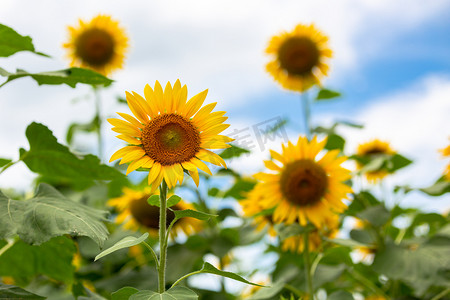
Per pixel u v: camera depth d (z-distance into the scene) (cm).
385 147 236
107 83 172
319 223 187
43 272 179
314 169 187
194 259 204
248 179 216
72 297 189
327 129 223
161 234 142
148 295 127
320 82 238
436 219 207
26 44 172
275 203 189
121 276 200
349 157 219
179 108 149
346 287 212
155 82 148
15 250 176
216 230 215
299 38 236
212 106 150
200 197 215
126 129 143
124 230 206
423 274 187
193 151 145
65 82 171
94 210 170
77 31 230
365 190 212
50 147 174
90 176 179
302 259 213
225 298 202
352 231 195
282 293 196
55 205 158
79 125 233
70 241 176
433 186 199
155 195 147
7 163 178
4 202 155
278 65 239
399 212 211
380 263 191
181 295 128
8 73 167
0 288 150
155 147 142
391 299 199
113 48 231
